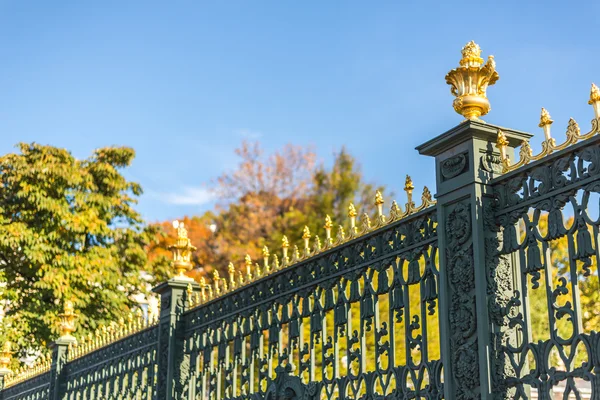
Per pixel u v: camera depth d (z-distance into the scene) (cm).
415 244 524
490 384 437
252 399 689
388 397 523
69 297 2100
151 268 2438
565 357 408
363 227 581
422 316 507
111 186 2394
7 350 1622
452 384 464
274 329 675
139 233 2412
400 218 543
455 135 490
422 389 495
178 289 859
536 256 438
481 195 473
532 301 1440
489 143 487
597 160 410
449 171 498
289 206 3312
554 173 437
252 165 3453
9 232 2123
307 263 642
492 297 455
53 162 2278
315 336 623
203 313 811
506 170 470
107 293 2223
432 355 1330
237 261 2989
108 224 2406
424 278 512
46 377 1269
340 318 584
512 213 461
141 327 952
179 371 830
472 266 465
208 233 3209
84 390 1105
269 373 670
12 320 2077
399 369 518
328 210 3083
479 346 446
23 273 2225
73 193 2288
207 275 3020
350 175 3241
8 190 2253
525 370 442
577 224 416
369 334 1462
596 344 391
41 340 2103
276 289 683
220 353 759
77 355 1159
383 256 553
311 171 3400
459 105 494
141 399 910
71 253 2250
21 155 2303
